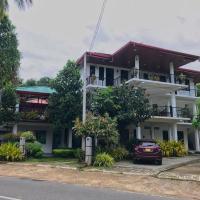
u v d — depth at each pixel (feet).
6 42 83.76
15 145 66.44
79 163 60.54
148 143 62.39
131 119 70.95
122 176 46.44
